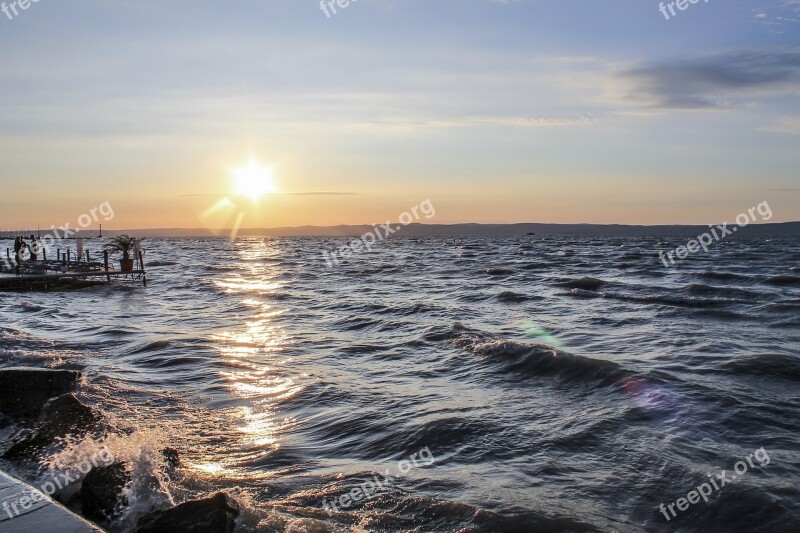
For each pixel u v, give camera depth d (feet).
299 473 25.77
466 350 52.85
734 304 85.40
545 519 20.99
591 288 116.26
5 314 80.84
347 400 38.01
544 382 41.91
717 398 36.17
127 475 22.48
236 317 80.23
